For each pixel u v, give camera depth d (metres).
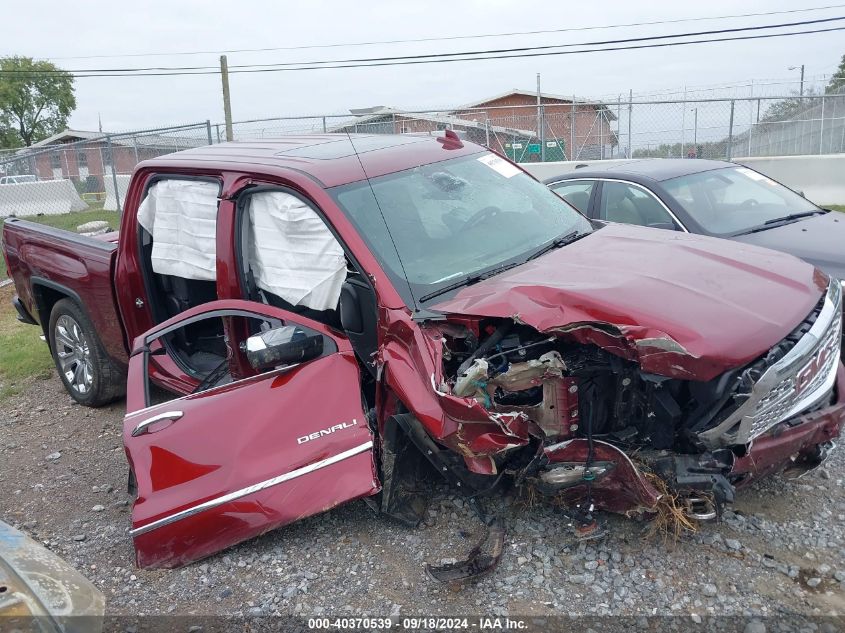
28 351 8.03
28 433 5.84
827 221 6.52
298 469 3.62
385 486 3.72
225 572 3.66
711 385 3.12
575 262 3.85
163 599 3.51
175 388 4.88
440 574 3.38
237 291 4.42
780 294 3.40
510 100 38.72
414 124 19.69
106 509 4.50
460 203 4.40
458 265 3.99
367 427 3.69
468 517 3.88
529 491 3.78
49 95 66.69
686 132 17.00
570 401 3.36
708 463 3.23
